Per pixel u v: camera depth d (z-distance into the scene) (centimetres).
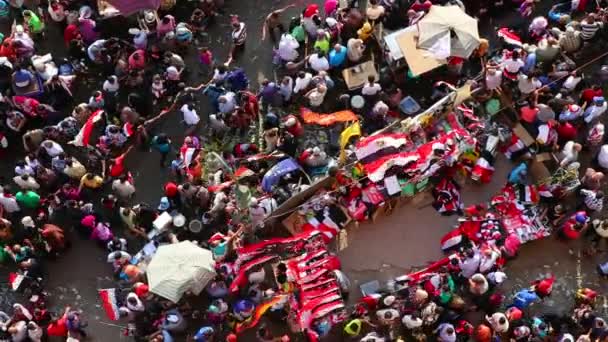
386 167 2206
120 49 2431
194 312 2167
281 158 2303
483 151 2342
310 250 2172
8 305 2173
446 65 2459
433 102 2425
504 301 2212
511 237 2220
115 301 2117
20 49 2358
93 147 2342
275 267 2123
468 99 2378
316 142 2381
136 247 2247
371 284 2216
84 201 2284
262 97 2403
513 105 2383
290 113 2412
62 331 2103
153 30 2445
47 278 2216
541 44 2372
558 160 2323
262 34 2556
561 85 2405
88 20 2384
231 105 2314
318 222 2250
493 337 2108
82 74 2458
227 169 2284
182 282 2003
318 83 2336
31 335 2075
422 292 2058
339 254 2266
